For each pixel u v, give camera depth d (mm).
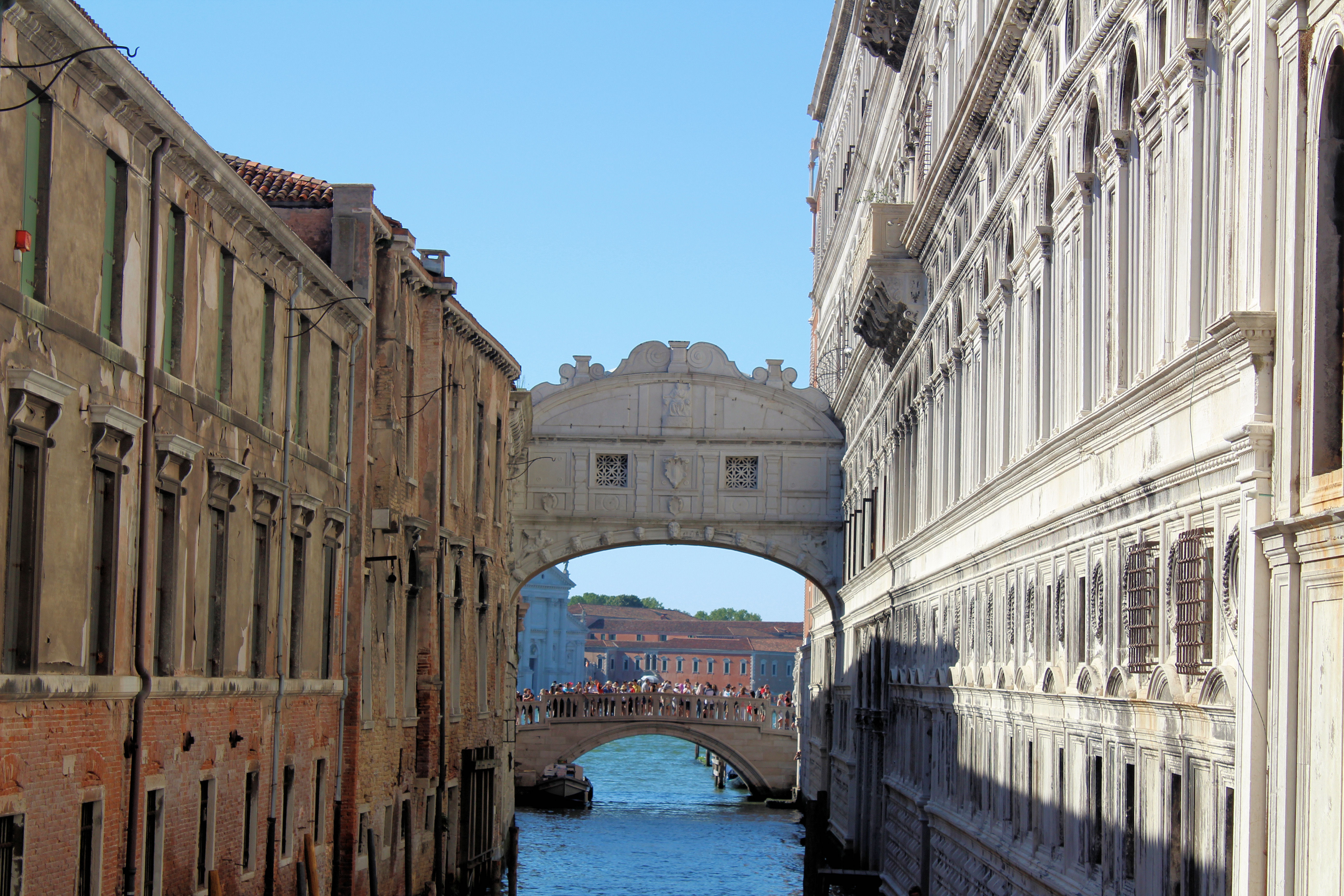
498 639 44500
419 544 34406
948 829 29844
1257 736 13500
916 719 34938
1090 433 19141
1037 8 22641
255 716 23266
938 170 29938
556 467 54781
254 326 23359
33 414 15672
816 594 63781
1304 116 13078
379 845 30594
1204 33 15578
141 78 17797
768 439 55062
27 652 15609
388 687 31859
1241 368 14078
